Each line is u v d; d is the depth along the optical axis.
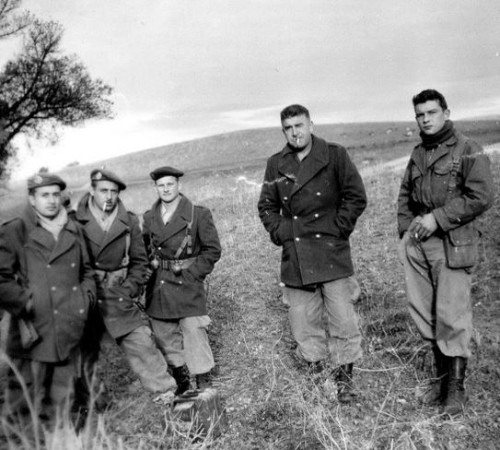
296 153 4.23
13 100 10.44
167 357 4.44
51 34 10.66
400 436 3.49
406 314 5.28
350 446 3.47
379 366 4.51
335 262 4.16
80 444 3.48
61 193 3.93
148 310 4.43
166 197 4.38
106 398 4.17
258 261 7.08
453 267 3.77
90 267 3.91
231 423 3.91
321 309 4.38
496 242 6.20
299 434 3.71
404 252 4.09
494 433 3.52
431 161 3.85
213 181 15.77
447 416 3.73
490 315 4.95
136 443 3.63
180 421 3.67
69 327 3.66
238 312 5.77
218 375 4.67
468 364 4.29
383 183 10.77
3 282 3.49
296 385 4.16
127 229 4.07
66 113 10.38
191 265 4.34
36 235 3.63
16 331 3.67
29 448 3.45
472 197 3.64
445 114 3.86
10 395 3.71
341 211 4.13
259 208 4.49
